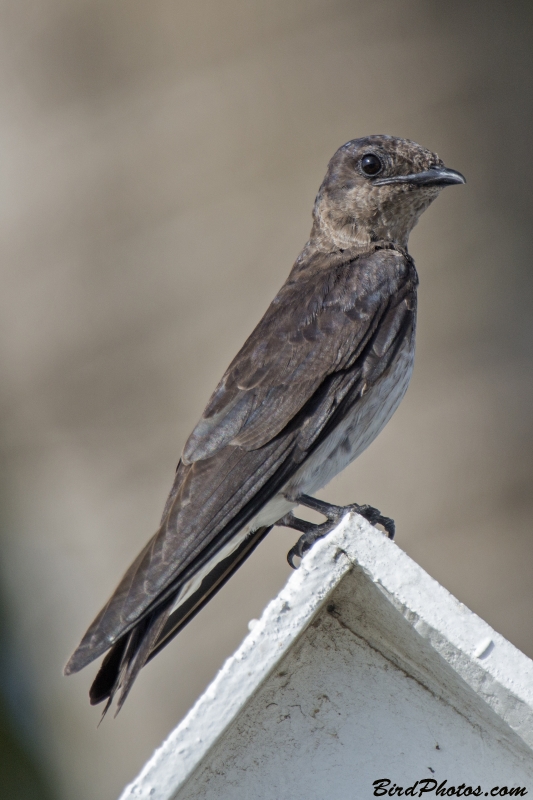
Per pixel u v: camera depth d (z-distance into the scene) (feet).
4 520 39.91
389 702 20.66
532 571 38.99
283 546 38.29
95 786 38.99
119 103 40.45
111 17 40.40
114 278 40.14
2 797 38.47
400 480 39.14
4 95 40.78
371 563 18.95
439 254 40.98
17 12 40.63
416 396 39.83
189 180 40.04
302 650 20.52
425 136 40.91
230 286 39.58
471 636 18.94
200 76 40.24
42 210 40.40
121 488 39.37
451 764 20.63
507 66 41.75
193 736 18.67
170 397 39.42
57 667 39.70
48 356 40.14
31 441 40.06
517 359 40.52
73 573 39.68
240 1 40.19
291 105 40.14
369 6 40.96
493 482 39.37
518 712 19.21
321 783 20.40
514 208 41.39
